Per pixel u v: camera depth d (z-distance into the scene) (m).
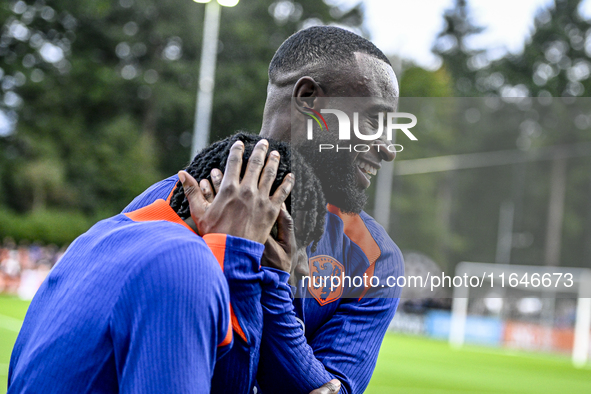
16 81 33.09
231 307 1.25
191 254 1.12
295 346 1.38
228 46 33.09
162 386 1.03
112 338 1.10
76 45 34.38
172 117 33.31
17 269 21.70
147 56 34.84
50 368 1.12
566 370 13.78
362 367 1.57
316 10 36.09
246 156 1.34
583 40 39.12
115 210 31.45
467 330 19.67
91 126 33.66
